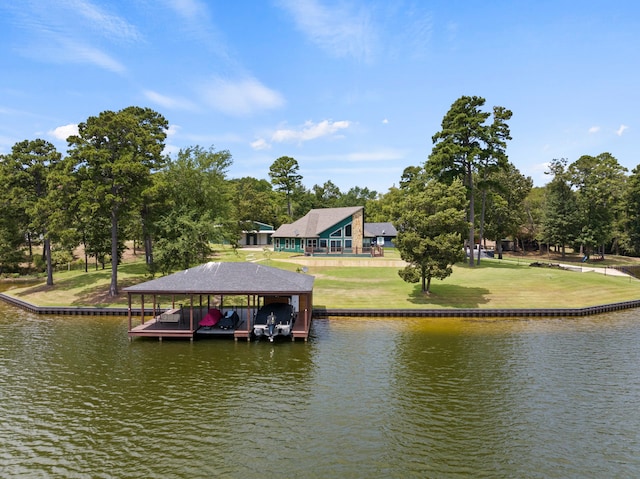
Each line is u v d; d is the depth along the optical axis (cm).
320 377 2294
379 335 3142
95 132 4116
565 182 8194
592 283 4728
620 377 2292
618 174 7894
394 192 11356
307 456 1523
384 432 1698
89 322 3569
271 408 1914
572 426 1750
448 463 1482
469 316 3784
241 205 9506
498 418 1820
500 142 5638
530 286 4544
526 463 1484
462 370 2398
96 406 1939
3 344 2905
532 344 2909
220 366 2467
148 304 4031
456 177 5869
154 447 1585
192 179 5131
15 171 4672
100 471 1431
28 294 4606
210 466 1460
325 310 3806
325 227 7031
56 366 2466
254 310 3662
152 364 2500
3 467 1455
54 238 4416
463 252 4009
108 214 4278
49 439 1645
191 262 4391
